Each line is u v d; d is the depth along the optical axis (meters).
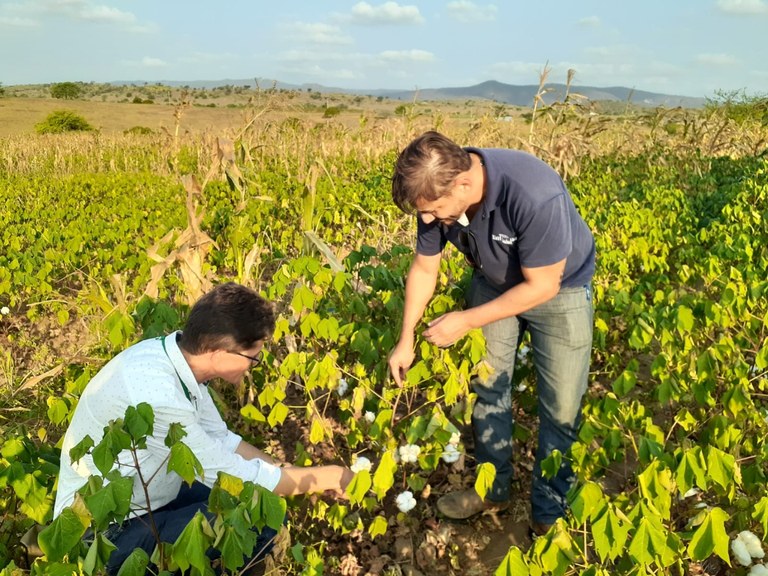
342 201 8.73
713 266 4.33
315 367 3.07
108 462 1.85
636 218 6.30
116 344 3.37
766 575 2.05
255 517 1.88
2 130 45.09
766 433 2.64
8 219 9.30
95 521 1.80
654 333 3.36
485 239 2.67
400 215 8.42
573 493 2.27
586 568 1.97
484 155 2.52
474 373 3.06
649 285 4.78
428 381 3.56
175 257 3.84
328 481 2.72
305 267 3.64
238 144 6.67
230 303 2.35
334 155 15.56
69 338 5.72
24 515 2.73
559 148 11.28
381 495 2.50
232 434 2.95
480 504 3.17
